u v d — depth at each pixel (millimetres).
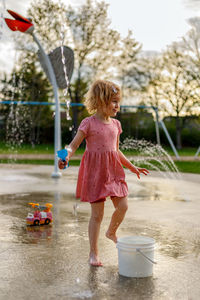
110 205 5406
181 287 2418
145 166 12703
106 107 2984
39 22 23469
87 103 3074
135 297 2246
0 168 11445
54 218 4504
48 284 2447
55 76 8875
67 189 6984
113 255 3080
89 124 2959
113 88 3004
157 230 3955
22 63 24438
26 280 2518
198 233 3846
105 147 2930
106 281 2508
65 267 2779
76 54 25859
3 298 2221
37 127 28391
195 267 2818
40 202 5613
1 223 4223
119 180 2955
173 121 31938
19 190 6828
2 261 2908
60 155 2695
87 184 2920
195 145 32406
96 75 26703
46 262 2889
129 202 5680
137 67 27656
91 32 25469
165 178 9055
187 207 5293
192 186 7617
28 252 3143
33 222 4105
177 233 3842
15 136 27219
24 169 11141
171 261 2957
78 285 2432
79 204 5469
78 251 3182
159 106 28688
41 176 9203
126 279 2551
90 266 2805
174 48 27703
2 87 25438
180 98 28672
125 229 3979
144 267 2600
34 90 25812
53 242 3457
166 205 5441
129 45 26703
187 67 27891
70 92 25656
